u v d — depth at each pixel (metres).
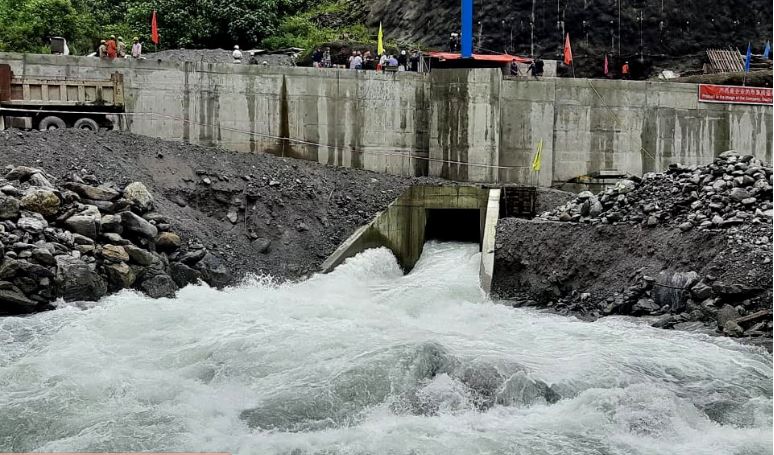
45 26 38.81
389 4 49.00
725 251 19.41
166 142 28.14
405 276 25.59
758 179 21.20
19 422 12.70
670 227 21.28
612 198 23.77
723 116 34.09
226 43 43.53
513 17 45.78
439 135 31.94
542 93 32.19
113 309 18.62
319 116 31.25
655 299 20.11
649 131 33.41
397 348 15.31
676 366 15.42
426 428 12.80
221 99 30.39
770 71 40.09
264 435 12.47
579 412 13.39
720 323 17.94
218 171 27.19
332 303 20.62
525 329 18.55
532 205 27.81
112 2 45.81
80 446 11.90
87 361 15.11
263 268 24.64
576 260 22.27
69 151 24.75
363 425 13.02
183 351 15.86
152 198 23.33
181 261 22.41
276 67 30.81
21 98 26.80
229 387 14.26
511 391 14.09
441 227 30.12
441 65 37.34
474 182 31.62
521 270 23.38
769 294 18.12
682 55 46.28
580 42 45.78
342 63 40.25
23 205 20.33
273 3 44.72
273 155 30.72
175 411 13.11
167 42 42.66
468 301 22.12
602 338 17.50
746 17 47.50
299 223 26.73
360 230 26.17
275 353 15.62
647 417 13.11
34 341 16.53
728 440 12.57
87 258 20.30
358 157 31.66
